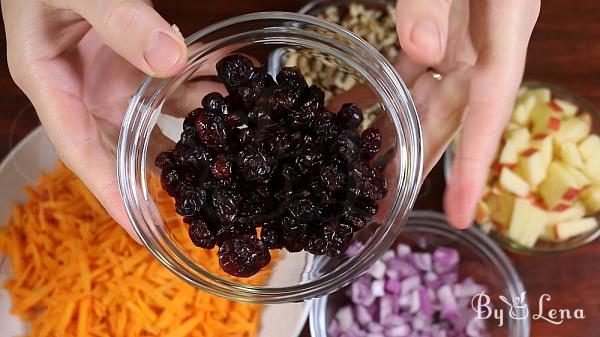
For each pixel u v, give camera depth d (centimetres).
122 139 37
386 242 35
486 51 40
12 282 47
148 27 33
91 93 42
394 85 36
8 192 47
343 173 34
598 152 48
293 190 34
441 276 50
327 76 41
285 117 35
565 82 50
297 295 35
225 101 36
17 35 39
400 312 50
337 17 53
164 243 36
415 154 36
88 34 42
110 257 45
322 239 34
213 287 35
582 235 48
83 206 47
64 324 45
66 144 40
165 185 36
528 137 49
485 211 48
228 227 35
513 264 49
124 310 45
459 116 41
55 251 46
